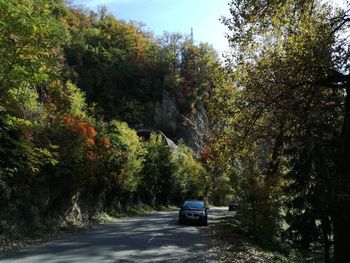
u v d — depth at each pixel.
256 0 16.20
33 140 18.36
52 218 22.03
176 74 102.12
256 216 20.80
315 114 13.91
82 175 23.41
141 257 13.47
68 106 30.31
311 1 15.01
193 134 95.88
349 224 12.92
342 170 13.05
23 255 13.00
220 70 19.41
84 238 18.20
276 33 16.11
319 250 25.47
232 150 21.12
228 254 15.61
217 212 51.12
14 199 18.53
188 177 64.12
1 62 11.16
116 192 34.94
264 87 16.16
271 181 20.64
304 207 22.81
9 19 11.16
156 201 52.59
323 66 13.17
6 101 12.35
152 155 48.94
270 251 20.00
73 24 95.81
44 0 12.74
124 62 96.38
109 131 32.28
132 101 91.19
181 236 20.58
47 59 12.11
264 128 20.22
